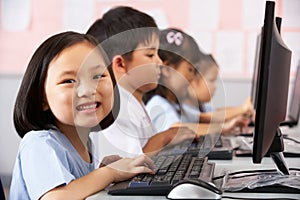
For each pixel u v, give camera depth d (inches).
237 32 142.1
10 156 151.0
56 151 49.4
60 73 48.8
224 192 46.5
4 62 147.8
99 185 47.3
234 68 142.7
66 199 45.1
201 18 142.6
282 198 44.1
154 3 143.1
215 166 59.2
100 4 144.2
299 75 98.7
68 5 145.1
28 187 47.0
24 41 147.1
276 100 47.4
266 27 42.2
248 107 112.8
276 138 51.5
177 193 43.6
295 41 138.3
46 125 51.7
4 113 149.3
